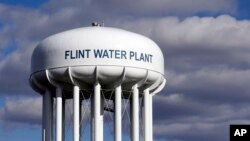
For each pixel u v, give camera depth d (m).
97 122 63.75
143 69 64.69
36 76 65.69
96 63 63.56
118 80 64.38
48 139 65.44
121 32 65.38
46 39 65.88
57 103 64.88
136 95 65.19
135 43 64.81
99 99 64.06
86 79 64.12
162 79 67.19
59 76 64.31
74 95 64.25
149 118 66.88
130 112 67.88
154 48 66.12
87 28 65.88
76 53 63.84
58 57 64.25
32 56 66.81
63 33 65.44
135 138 64.56
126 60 64.06
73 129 63.84
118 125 64.12
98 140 63.72
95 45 63.84
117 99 64.38
